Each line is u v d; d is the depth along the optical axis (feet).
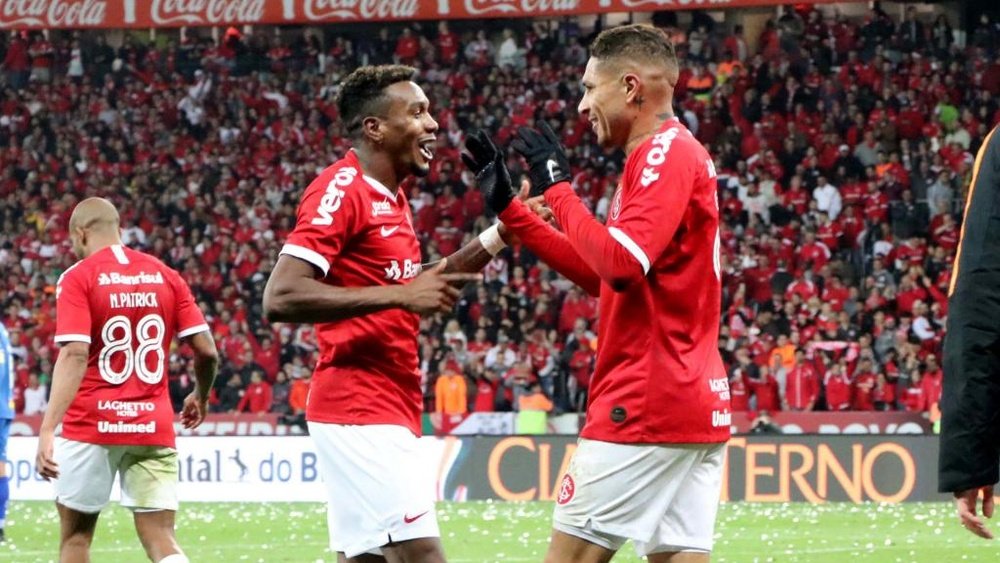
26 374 134.92
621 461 26.11
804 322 125.90
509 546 70.49
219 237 155.84
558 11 153.28
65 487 38.34
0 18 163.02
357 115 30.25
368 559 30.78
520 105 168.55
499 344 125.59
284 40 183.42
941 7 169.27
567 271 28.07
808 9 167.63
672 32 173.27
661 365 25.96
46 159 171.12
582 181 157.17
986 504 21.79
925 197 145.59
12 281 153.79
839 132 154.20
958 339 20.70
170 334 39.63
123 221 164.14
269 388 124.47
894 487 96.17
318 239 28.94
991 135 21.26
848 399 115.44
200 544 72.74
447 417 117.70
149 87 178.19
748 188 147.13
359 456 29.84
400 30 182.60
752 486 98.73
